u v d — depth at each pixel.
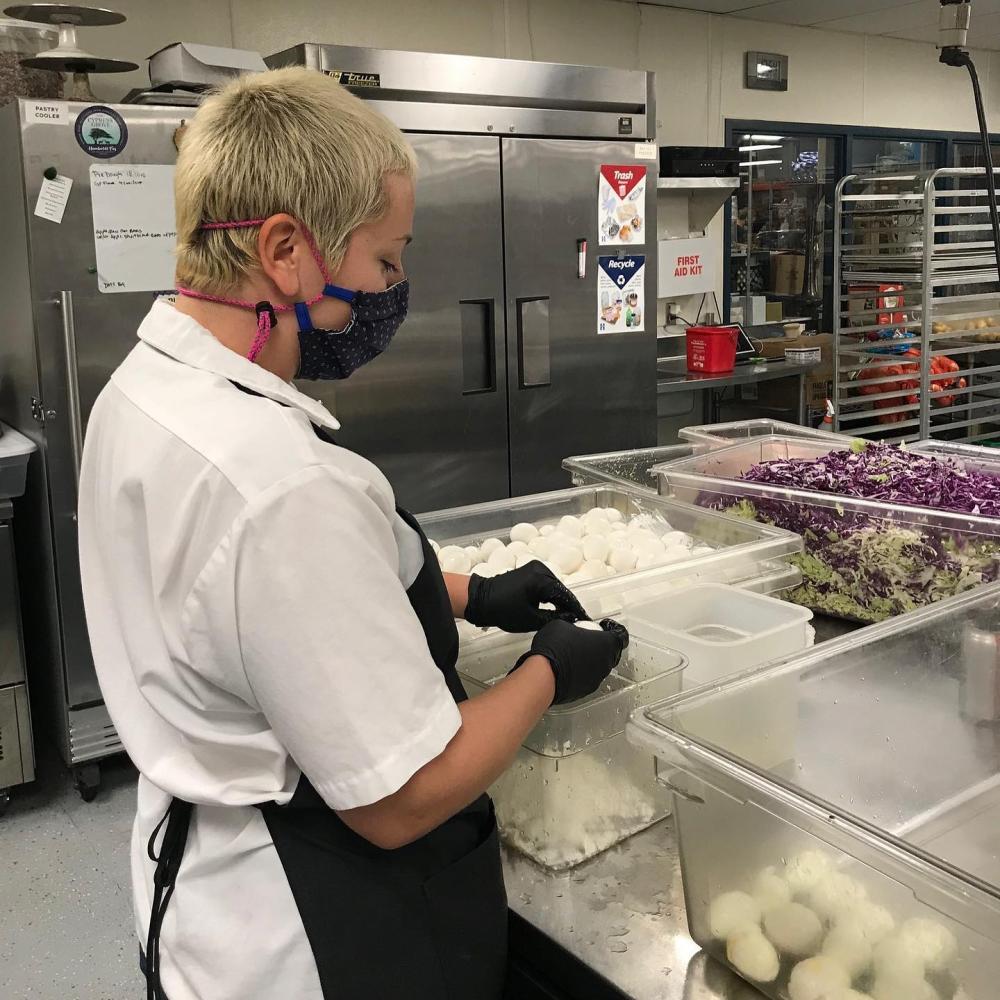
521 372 3.61
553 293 3.64
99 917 2.32
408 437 3.41
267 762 0.89
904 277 4.73
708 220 5.25
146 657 0.88
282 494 0.79
